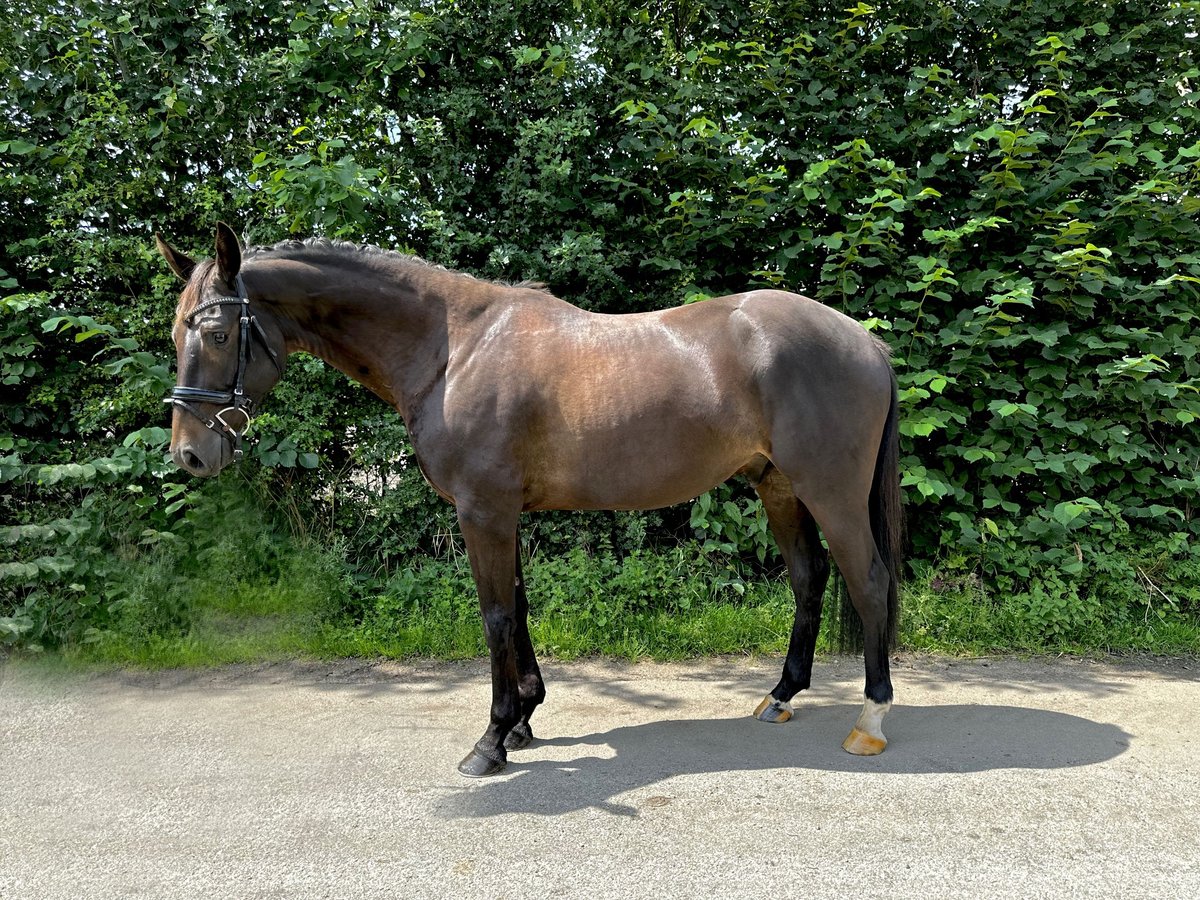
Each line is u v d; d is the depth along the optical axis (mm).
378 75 4500
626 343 2676
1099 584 4129
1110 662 3791
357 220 3889
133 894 1882
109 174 4414
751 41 4496
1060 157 4199
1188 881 1927
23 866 2010
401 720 3074
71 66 4414
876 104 4398
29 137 4523
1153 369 3799
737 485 4441
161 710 3191
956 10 4473
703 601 4254
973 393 4227
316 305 2666
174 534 4148
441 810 2307
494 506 2609
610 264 4398
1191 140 4453
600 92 4598
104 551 4012
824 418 2607
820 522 2691
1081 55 4297
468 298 2744
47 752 2768
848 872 1965
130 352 4008
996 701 3250
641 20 4707
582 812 2285
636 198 4684
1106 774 2533
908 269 4262
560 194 4473
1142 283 4398
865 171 4172
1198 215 4359
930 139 4398
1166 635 3971
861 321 4363
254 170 4160
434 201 4523
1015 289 3877
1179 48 4430
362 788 2457
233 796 2406
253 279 2570
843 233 4172
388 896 1868
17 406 4402
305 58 4348
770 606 4199
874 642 2709
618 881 1928
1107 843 2105
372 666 3777
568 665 3785
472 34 4539
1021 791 2414
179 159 4570
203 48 4531
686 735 2904
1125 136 4109
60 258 4355
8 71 4367
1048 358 4125
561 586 4164
